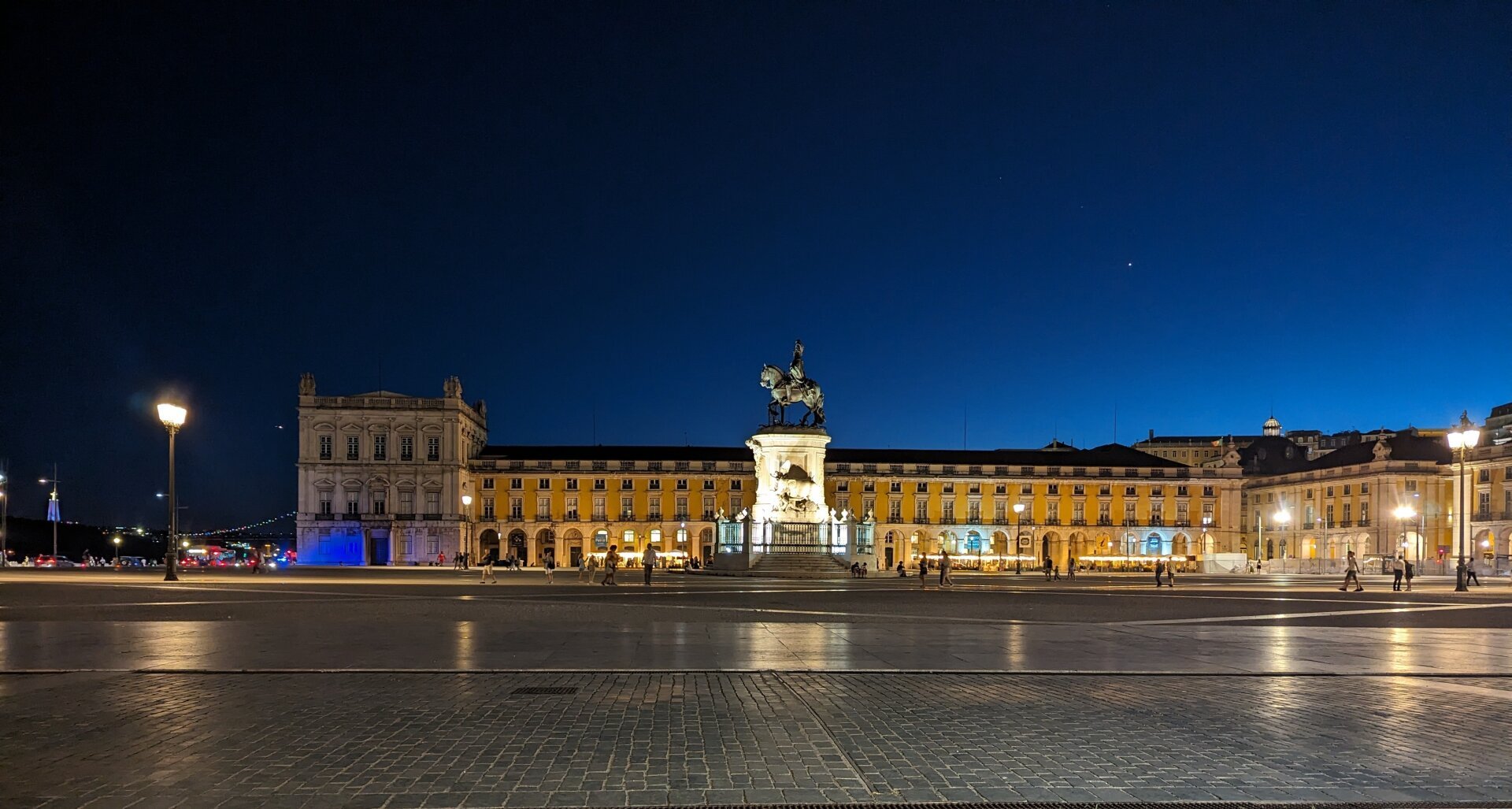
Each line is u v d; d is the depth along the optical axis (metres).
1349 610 25.77
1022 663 13.65
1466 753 8.66
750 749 8.62
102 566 69.06
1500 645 16.30
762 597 29.53
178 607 23.73
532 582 41.62
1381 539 91.94
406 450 101.50
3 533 77.75
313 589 33.38
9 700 10.66
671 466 105.75
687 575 51.50
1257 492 115.19
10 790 7.34
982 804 7.22
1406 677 12.71
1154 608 25.89
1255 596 34.38
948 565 38.81
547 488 105.50
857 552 52.00
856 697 11.02
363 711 10.18
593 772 7.89
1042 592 35.47
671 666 13.12
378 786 7.47
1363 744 8.98
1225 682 12.21
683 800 7.22
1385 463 92.12
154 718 9.79
